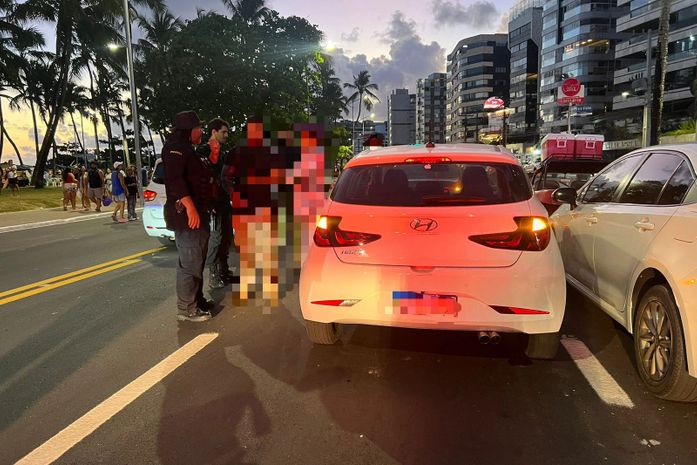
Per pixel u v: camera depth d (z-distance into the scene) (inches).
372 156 154.9
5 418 123.3
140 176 906.1
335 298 136.9
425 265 130.7
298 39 1045.8
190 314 192.7
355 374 144.3
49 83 1423.5
